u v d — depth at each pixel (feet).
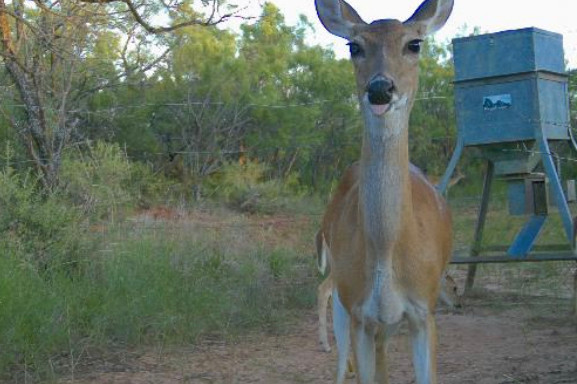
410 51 17.67
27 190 35.12
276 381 25.77
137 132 73.20
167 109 76.33
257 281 37.01
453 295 35.70
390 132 17.43
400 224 17.92
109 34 52.54
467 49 36.14
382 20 17.93
